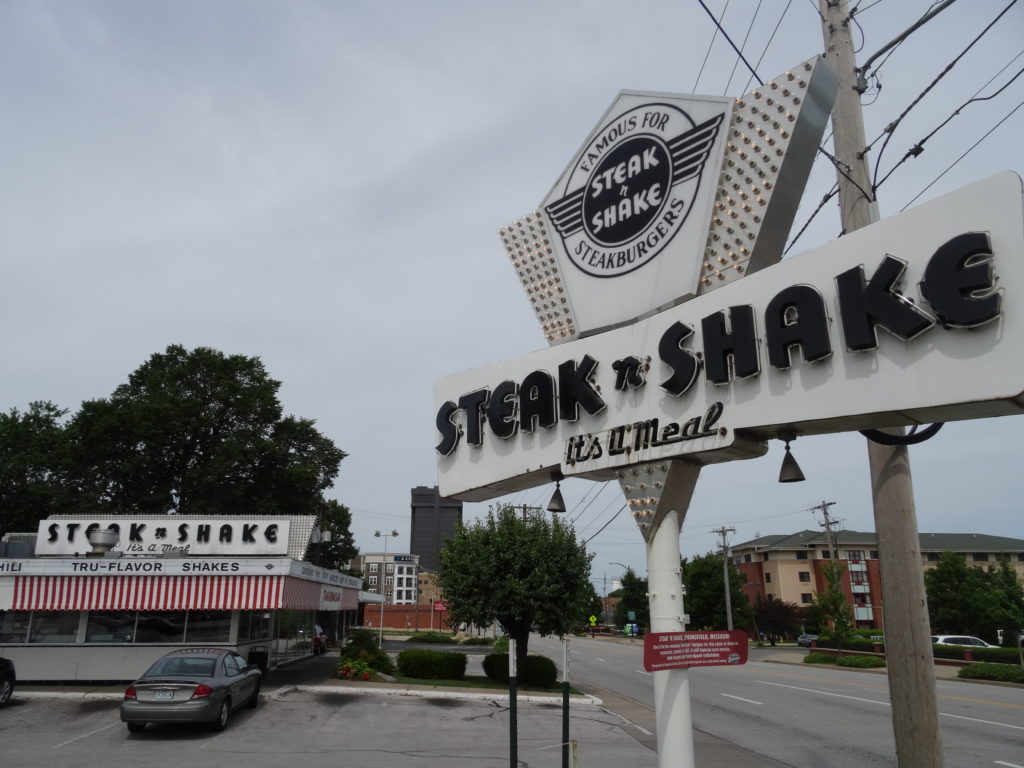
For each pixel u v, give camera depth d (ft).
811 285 16.88
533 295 25.26
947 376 14.44
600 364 21.68
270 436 132.77
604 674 99.09
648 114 22.80
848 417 16.02
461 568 75.15
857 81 26.23
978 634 170.60
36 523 124.67
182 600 62.08
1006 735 46.93
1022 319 13.61
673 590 19.39
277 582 62.85
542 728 49.49
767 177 19.31
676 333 19.48
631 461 20.10
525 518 84.48
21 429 129.70
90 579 62.23
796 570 253.24
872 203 25.86
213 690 44.50
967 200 14.64
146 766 36.04
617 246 22.82
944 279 14.47
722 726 51.55
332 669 80.79
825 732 48.75
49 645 63.57
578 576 74.18
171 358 132.87
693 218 20.77
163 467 123.65
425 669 75.25
